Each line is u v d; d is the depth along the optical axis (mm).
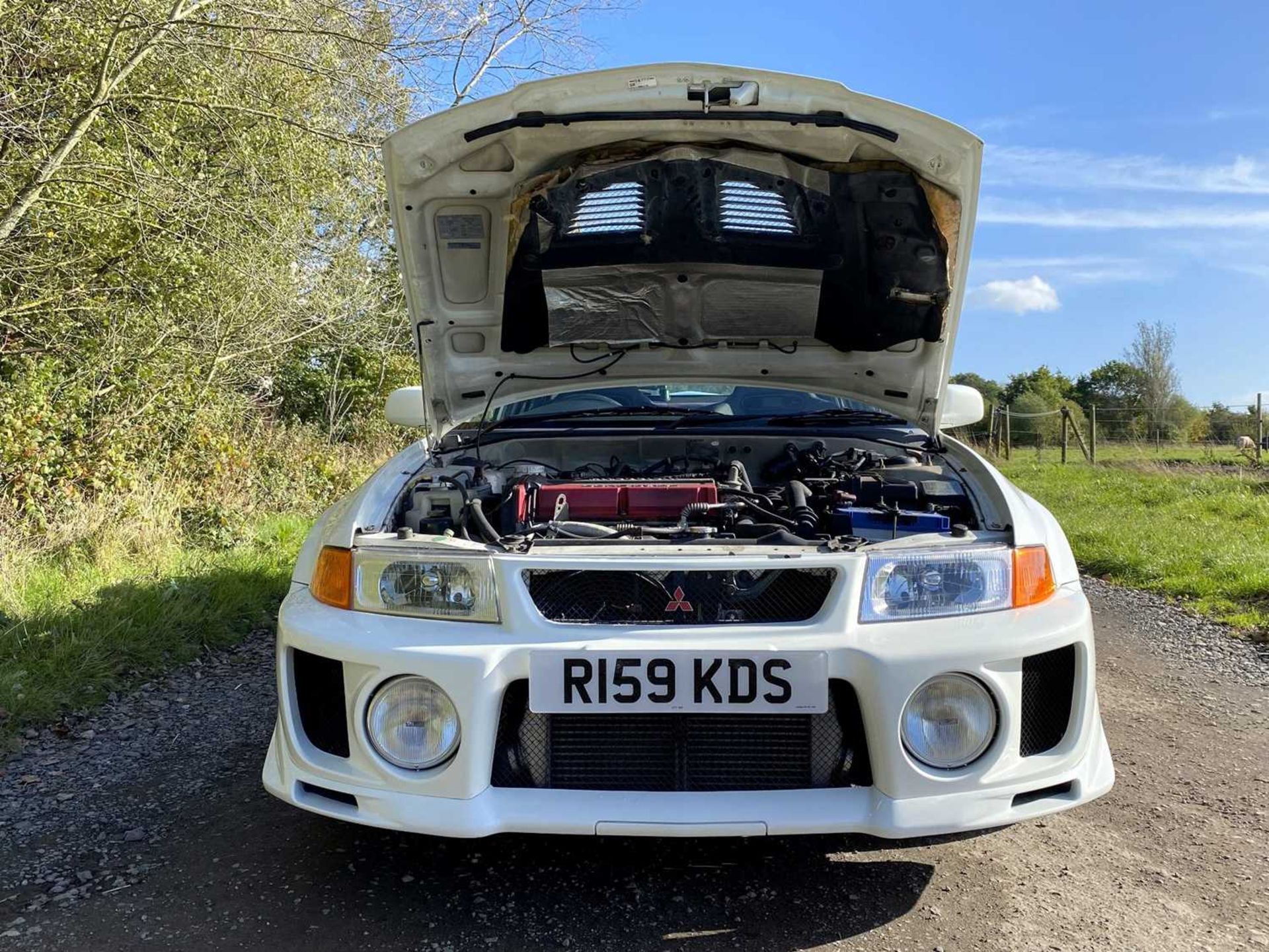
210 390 8852
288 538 7375
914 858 2633
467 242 3275
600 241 3227
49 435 6602
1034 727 2385
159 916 2309
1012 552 2443
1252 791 3100
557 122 2902
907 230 3123
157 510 6668
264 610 5441
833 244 3191
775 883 2498
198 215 7531
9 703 3654
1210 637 5223
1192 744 3547
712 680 2227
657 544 2467
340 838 2736
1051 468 16953
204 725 3682
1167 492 11508
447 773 2215
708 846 2699
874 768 2225
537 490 2861
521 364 3658
